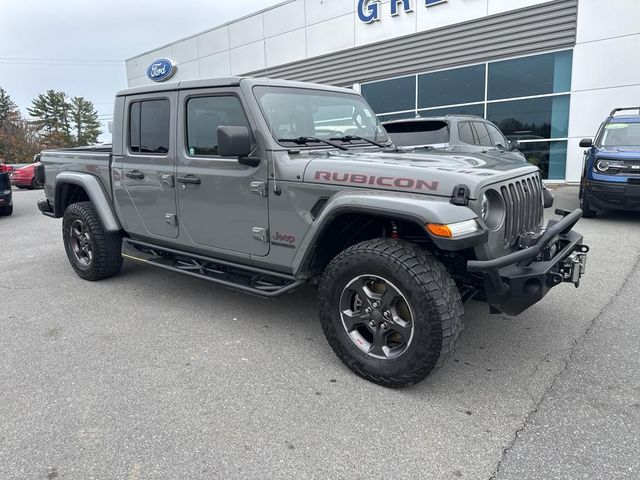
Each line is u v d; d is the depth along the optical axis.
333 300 3.08
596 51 11.56
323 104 3.94
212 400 2.83
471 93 13.70
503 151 7.95
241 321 4.06
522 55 12.64
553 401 2.79
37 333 3.86
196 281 5.18
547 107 12.60
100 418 2.66
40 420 2.64
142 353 3.47
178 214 4.05
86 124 82.25
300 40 16.92
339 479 2.18
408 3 14.24
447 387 2.96
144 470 2.25
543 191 3.92
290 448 2.40
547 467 2.24
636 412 2.66
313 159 3.24
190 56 20.67
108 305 4.49
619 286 4.74
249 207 3.51
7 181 10.52
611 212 9.06
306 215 3.20
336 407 2.75
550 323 3.89
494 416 2.65
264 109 3.44
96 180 4.81
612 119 8.71
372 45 15.23
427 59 14.25
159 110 4.06
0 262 6.29
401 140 7.73
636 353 3.36
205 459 2.32
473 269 2.73
